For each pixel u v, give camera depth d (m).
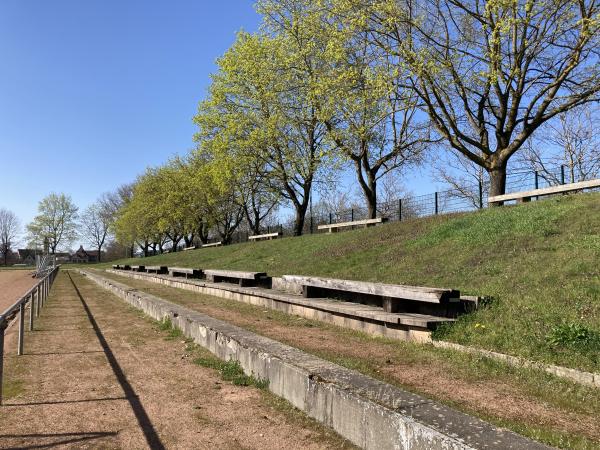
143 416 4.72
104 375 6.30
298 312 9.77
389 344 6.86
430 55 15.30
